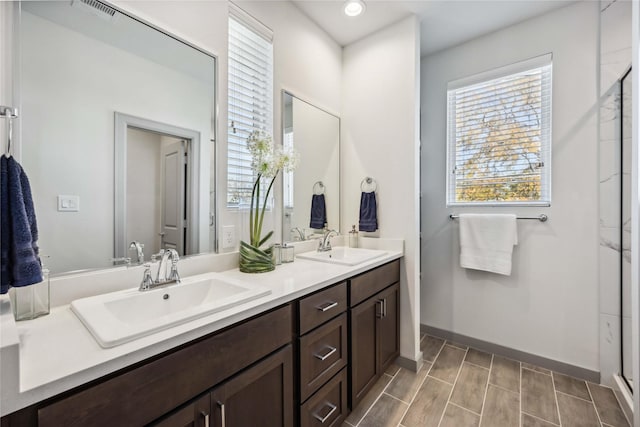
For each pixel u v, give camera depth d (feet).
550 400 5.59
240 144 5.35
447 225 8.13
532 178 6.97
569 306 6.47
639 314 4.28
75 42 3.42
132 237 3.91
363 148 7.55
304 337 4.00
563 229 6.52
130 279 3.80
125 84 3.84
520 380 6.25
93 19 3.57
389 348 6.35
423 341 8.10
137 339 2.40
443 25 7.09
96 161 3.59
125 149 3.85
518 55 7.01
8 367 1.73
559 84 6.51
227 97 5.11
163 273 4.05
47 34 3.22
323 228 7.36
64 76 3.34
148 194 4.09
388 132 7.11
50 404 1.90
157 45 4.17
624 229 5.69
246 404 3.19
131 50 3.91
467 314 7.83
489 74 7.43
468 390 5.91
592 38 6.15
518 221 7.07
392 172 7.06
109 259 3.69
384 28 7.17
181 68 4.45
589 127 6.20
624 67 5.70
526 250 6.98
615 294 5.90
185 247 4.53
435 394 5.78
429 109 8.43
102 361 2.09
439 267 8.27
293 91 6.46
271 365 3.46
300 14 6.61
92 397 2.07
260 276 4.60
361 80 7.59
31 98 3.11
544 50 6.68
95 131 3.58
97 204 3.60
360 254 6.50
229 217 5.16
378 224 7.29
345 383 4.90
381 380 6.27
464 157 7.94
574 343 6.41
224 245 5.06
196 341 2.73
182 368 2.59
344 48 7.96
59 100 3.30
